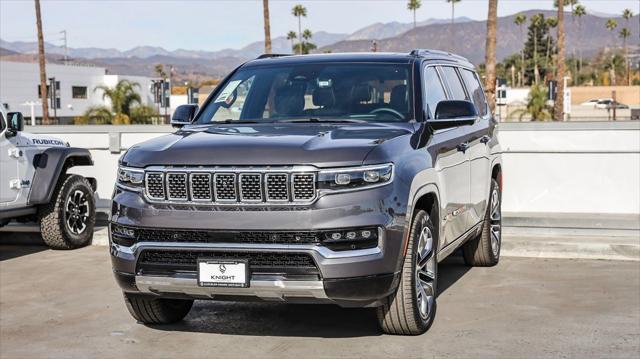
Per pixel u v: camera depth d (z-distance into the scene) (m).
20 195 9.03
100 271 8.24
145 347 5.50
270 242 4.86
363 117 5.93
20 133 9.24
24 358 5.34
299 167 4.85
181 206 5.00
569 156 10.70
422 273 5.61
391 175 5.01
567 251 8.66
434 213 5.77
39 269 8.41
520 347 5.32
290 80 6.36
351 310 6.33
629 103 103.94
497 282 7.37
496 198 8.11
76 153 9.58
